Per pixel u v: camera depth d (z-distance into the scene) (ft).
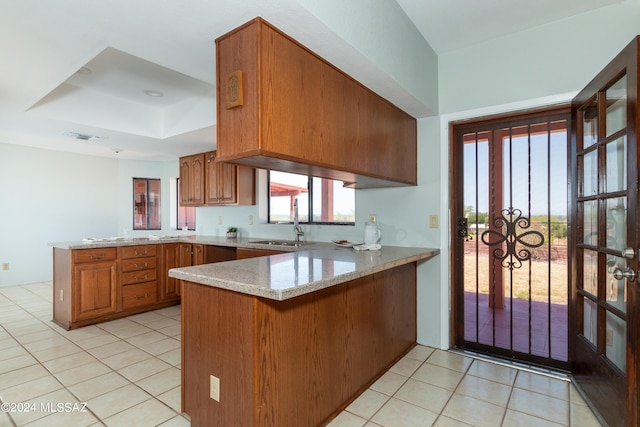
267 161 5.57
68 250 10.80
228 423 5.10
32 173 17.28
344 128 6.66
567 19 7.64
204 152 15.01
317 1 4.94
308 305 5.68
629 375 5.03
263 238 13.92
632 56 5.06
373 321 7.54
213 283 5.05
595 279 6.51
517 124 8.61
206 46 5.87
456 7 7.28
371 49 6.20
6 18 5.31
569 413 6.25
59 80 8.06
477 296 9.17
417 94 8.04
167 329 10.83
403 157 8.93
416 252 8.31
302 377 5.51
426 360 8.59
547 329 8.27
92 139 12.96
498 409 6.39
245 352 4.85
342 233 11.20
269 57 5.09
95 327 11.00
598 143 6.24
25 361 8.37
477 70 8.76
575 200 7.27
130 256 12.24
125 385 7.22
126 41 5.76
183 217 21.22
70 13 5.09
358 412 6.33
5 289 16.02
